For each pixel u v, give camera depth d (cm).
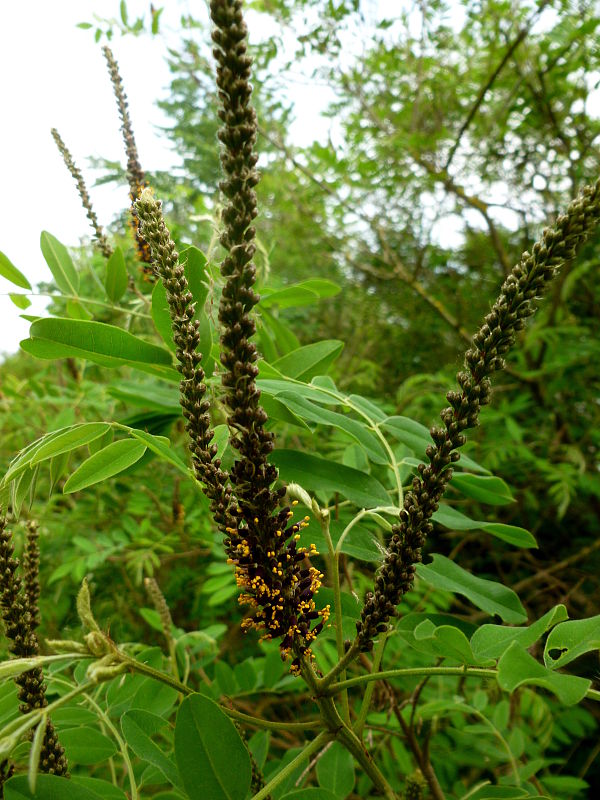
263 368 18
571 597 42
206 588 31
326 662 26
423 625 13
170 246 12
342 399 19
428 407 53
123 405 38
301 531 16
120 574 41
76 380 43
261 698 35
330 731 13
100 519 39
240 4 10
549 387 54
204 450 13
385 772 28
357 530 17
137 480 39
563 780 28
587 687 10
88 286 36
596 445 53
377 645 15
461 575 17
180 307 12
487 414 48
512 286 11
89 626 11
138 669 11
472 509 47
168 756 16
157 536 37
